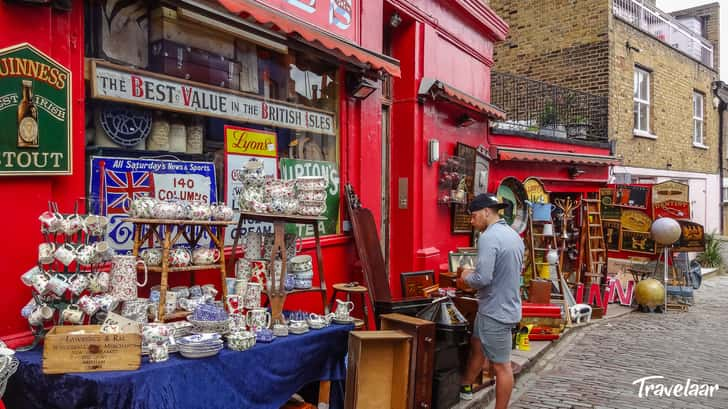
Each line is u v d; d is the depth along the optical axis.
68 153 2.88
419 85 6.46
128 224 3.37
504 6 13.09
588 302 8.47
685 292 9.45
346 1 5.28
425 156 6.58
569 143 10.34
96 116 3.22
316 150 5.00
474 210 4.23
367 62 4.80
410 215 6.41
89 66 3.13
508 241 3.98
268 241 3.77
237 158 4.15
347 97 5.35
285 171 4.60
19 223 2.72
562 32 12.05
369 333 3.56
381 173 6.36
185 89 3.70
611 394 4.84
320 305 5.04
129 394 2.38
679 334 7.29
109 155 3.29
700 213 15.67
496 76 11.84
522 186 8.23
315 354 3.48
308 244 4.78
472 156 7.73
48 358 2.38
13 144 2.62
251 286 3.42
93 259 2.77
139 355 2.48
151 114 3.54
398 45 6.50
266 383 3.07
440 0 6.89
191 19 3.61
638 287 9.12
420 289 5.14
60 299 2.78
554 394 4.84
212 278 3.82
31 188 2.77
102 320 2.86
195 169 3.78
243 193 3.49
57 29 2.92
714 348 6.49
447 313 4.27
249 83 4.28
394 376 3.69
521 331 6.11
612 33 11.43
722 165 17.08
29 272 2.65
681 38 15.31
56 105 2.81
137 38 3.43
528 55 12.70
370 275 4.95
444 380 4.05
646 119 13.16
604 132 11.40
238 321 3.11
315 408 3.63
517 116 11.64
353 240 5.42
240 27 3.93
